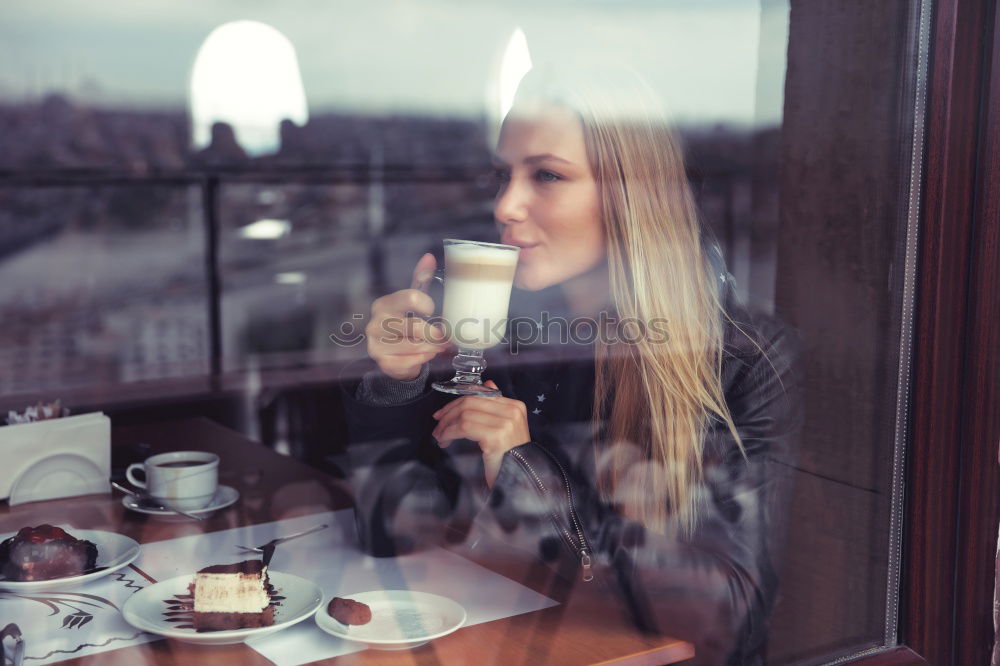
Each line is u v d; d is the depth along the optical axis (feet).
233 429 4.24
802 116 3.38
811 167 3.32
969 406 3.09
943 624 3.18
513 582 2.81
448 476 3.20
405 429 3.27
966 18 2.89
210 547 2.96
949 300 3.02
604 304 3.45
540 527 3.05
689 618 2.86
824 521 3.23
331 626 2.41
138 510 3.26
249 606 2.36
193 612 2.37
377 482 3.11
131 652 2.24
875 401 3.12
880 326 3.11
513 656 2.35
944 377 3.05
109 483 3.51
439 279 3.60
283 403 4.23
